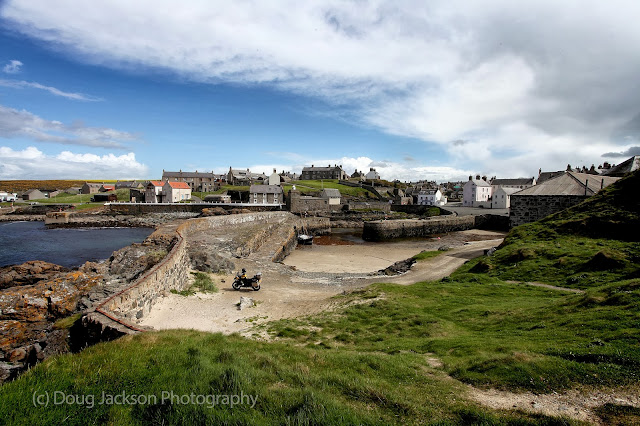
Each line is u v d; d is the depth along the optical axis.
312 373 8.70
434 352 11.55
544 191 46.16
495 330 13.29
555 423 6.19
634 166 47.97
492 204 110.81
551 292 18.42
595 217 28.36
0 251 47.25
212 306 20.45
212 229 53.22
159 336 10.80
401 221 74.81
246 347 10.73
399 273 32.81
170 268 22.34
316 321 16.84
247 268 33.38
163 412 6.25
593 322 11.01
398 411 6.95
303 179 192.75
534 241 28.78
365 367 9.53
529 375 8.27
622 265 19.64
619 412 6.49
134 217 90.88
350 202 122.25
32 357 14.60
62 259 42.25
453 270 30.73
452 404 7.30
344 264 44.56
